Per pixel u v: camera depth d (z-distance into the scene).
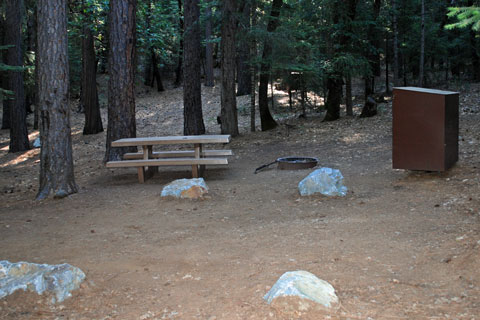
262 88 17.22
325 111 20.27
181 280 4.05
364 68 17.44
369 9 18.86
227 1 15.44
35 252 5.20
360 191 7.43
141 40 20.02
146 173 10.34
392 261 4.27
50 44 8.55
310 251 4.71
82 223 6.65
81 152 17.20
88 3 17.27
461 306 3.28
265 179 9.25
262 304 3.37
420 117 7.49
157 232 5.92
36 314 3.35
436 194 6.69
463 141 10.49
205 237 5.58
